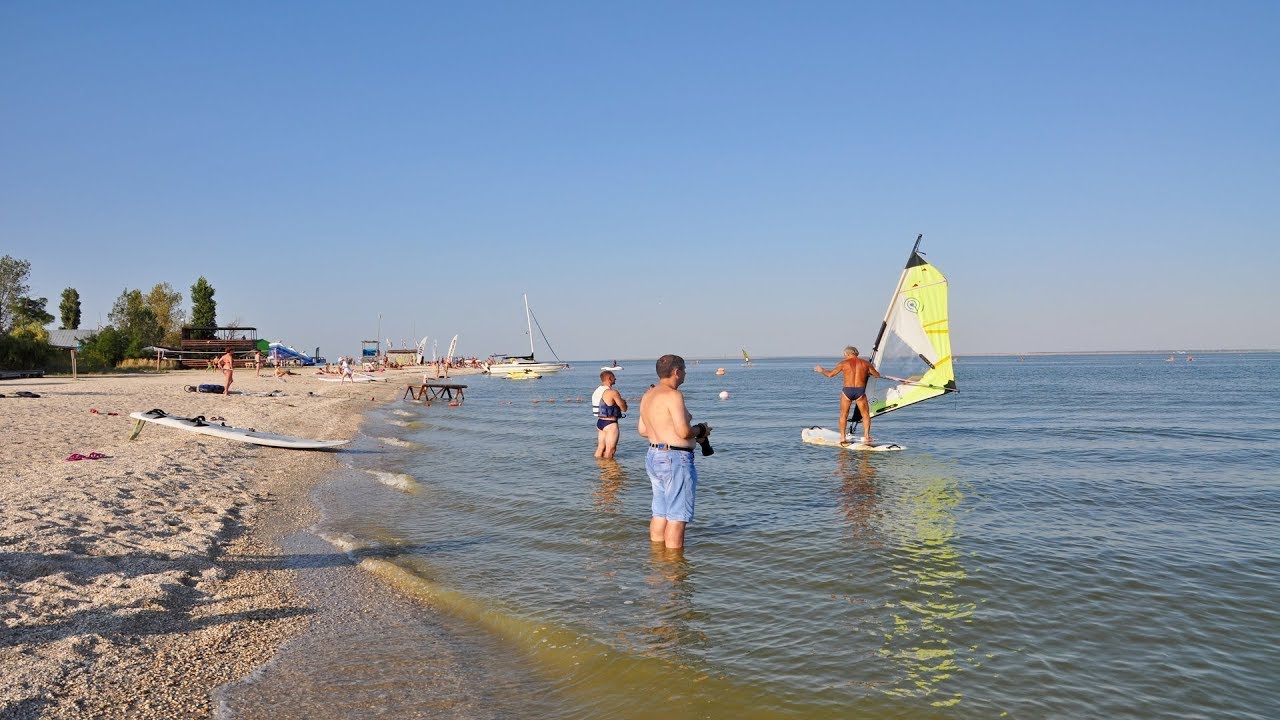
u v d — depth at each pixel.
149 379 46.34
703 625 5.55
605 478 12.22
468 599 6.18
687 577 6.73
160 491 9.88
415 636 5.46
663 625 5.56
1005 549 7.48
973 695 4.36
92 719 3.93
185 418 16.38
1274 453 15.07
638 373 110.94
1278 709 4.15
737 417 26.34
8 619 5.07
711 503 9.97
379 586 6.64
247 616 5.73
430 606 6.13
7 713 3.86
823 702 4.31
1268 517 8.98
